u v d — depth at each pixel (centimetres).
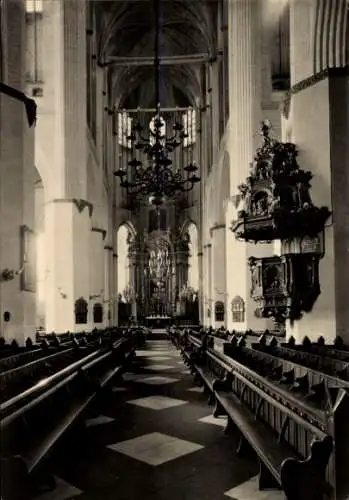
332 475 317
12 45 1348
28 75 2241
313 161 1116
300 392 499
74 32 2266
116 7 3177
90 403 730
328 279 1073
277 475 375
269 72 1962
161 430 695
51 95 2238
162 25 3569
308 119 1138
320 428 346
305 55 1197
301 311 1103
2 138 1253
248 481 487
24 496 423
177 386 1109
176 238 4253
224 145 2639
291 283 1082
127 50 3819
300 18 1209
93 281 2811
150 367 1501
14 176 1270
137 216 4284
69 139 2222
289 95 1202
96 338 1555
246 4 1995
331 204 1078
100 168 3056
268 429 523
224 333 1648
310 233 1089
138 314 4097
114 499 444
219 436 659
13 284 1244
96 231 2897
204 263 3703
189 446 611
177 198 4281
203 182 3769
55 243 2184
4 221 1246
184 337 1936
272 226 1099
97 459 559
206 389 992
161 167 2442
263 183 1125
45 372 678
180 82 4219
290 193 1093
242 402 678
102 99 3216
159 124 2230
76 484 481
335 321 1055
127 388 1082
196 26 3406
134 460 555
